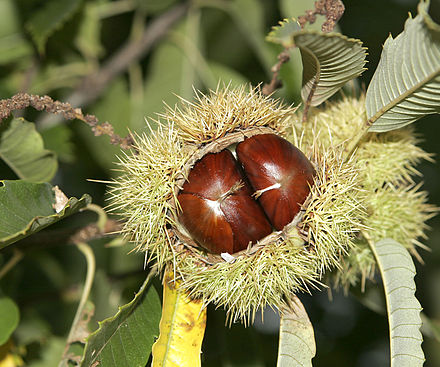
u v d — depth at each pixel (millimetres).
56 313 521
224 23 532
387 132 426
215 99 413
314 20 407
